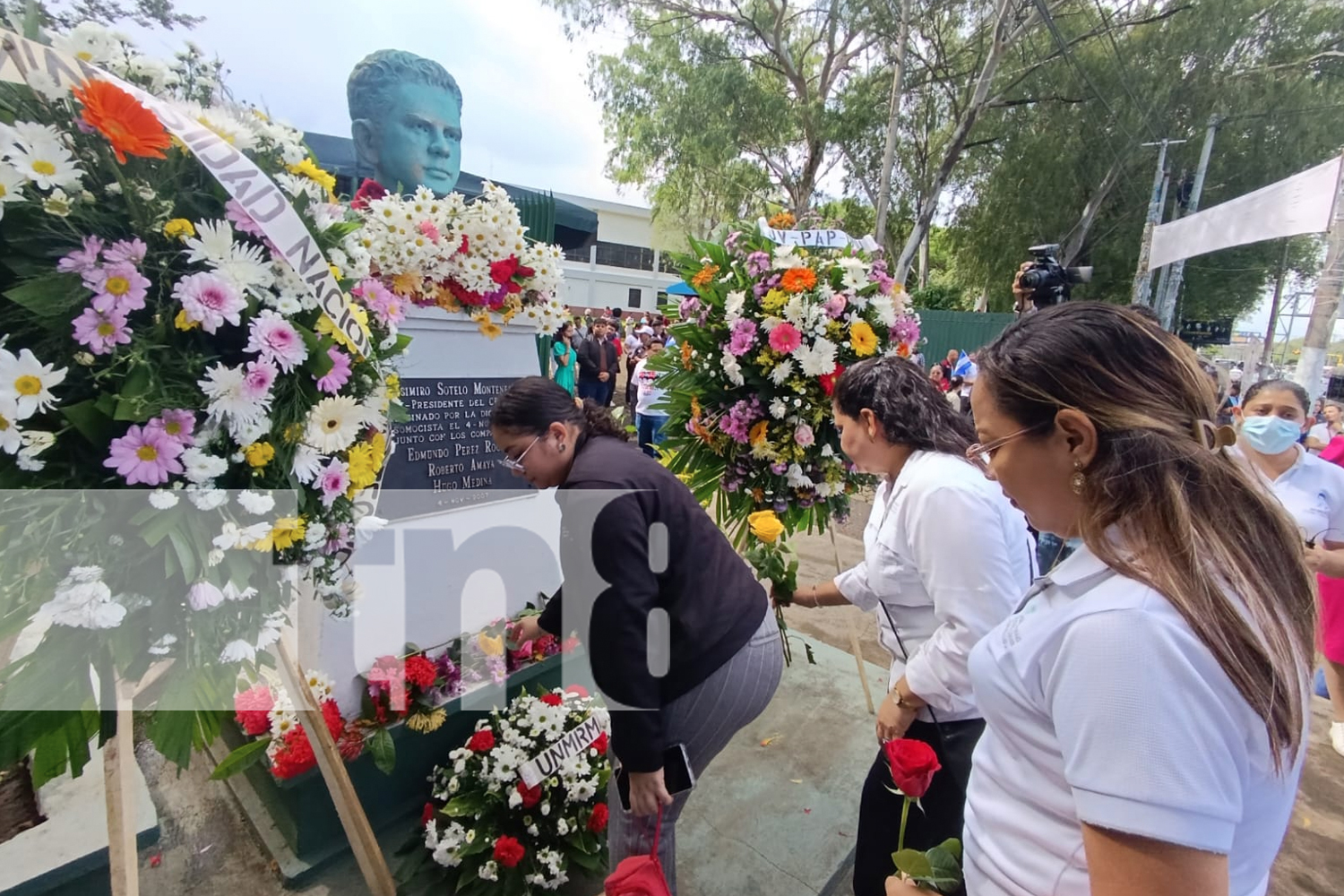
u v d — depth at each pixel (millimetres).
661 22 12617
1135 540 711
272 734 1903
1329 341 5641
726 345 2445
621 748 1390
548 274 2562
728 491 2572
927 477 1486
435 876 1952
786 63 12836
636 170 13812
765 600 1622
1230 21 12930
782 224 2770
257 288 1171
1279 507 722
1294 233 3621
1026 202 15188
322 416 1273
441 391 2340
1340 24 13117
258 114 1372
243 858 1993
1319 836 2400
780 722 2797
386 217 2162
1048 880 765
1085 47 13648
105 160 1062
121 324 1016
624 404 11039
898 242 16094
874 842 1636
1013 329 861
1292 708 655
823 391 2375
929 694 1455
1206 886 610
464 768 2055
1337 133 13781
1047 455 807
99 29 1155
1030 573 1511
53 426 1020
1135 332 773
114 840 1210
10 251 1001
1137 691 643
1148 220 12922
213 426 1107
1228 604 651
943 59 12930
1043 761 779
